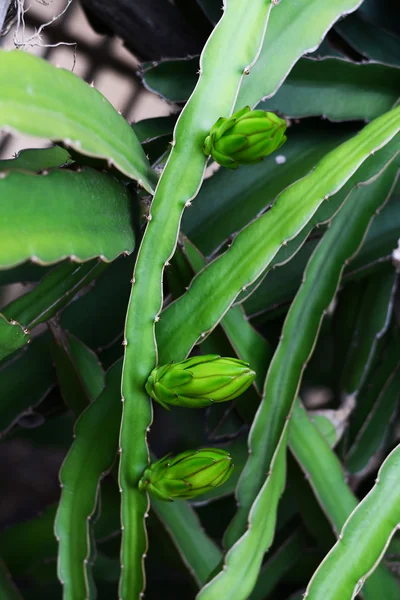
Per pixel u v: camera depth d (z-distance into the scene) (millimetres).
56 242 985
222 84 1097
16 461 2070
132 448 1078
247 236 1106
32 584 1468
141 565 1095
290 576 1408
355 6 1186
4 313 1098
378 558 1093
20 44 1180
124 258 1376
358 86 1332
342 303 1523
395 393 1467
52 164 1190
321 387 1608
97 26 1639
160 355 1098
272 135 1049
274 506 1175
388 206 1414
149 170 1123
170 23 1521
